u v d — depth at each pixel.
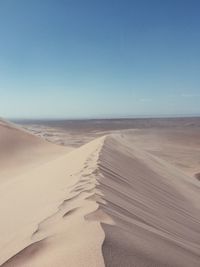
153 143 49.34
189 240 4.98
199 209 8.96
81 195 4.93
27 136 24.84
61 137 60.16
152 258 2.88
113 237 2.97
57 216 4.04
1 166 18.78
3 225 5.11
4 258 3.19
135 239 3.23
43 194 6.33
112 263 2.46
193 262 3.39
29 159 20.45
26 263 2.85
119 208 4.72
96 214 3.74
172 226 5.43
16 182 10.59
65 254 2.64
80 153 11.88
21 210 5.67
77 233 3.11
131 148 16.19
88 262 2.42
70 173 7.44
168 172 13.99
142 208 5.74
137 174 9.46
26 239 3.53
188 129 94.69
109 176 7.21
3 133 23.92
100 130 91.25
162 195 8.23
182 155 36.19
